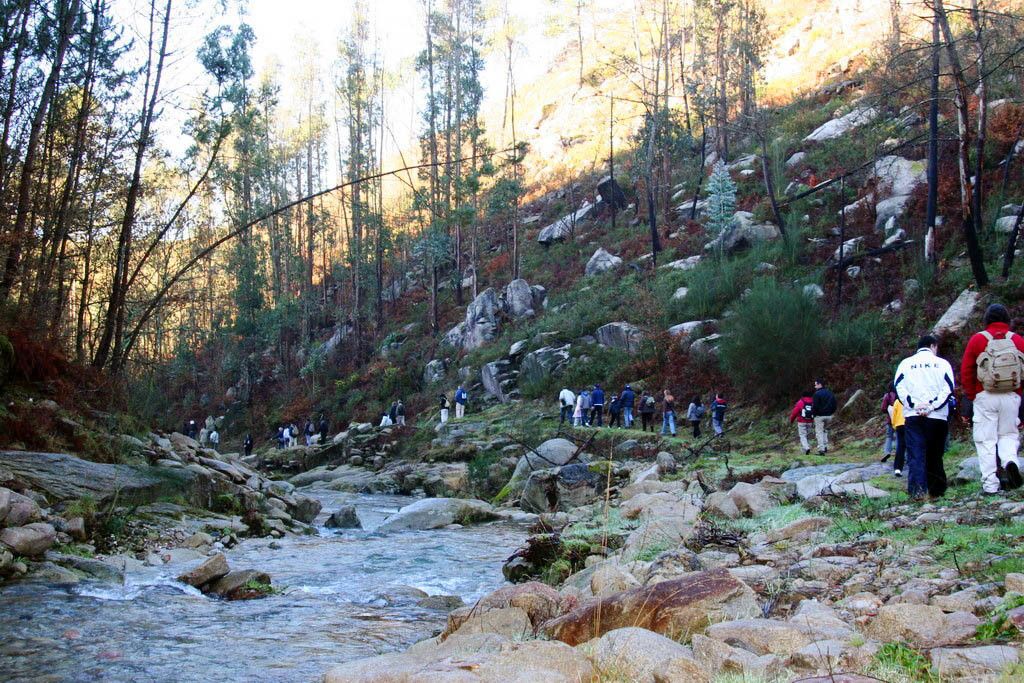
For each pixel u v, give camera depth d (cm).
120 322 1639
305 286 5219
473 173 4191
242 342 5053
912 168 2867
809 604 433
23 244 1435
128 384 1666
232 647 570
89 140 1700
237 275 4897
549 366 3041
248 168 3631
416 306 4862
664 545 727
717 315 2738
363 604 746
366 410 3944
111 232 1856
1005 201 2295
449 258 4428
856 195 3038
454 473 2225
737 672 329
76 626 619
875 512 718
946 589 447
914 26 3441
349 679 379
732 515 850
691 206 3941
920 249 2259
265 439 4372
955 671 297
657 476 1547
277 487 1664
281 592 801
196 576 803
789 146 3819
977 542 529
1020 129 2406
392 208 5594
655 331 2839
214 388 5209
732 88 4484
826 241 2812
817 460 1522
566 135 6178
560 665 358
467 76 4506
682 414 2402
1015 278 1791
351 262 5116
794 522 694
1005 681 276
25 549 801
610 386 2736
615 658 357
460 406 3148
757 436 1981
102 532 955
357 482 2470
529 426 2591
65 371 1445
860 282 2428
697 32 4309
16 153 1548
